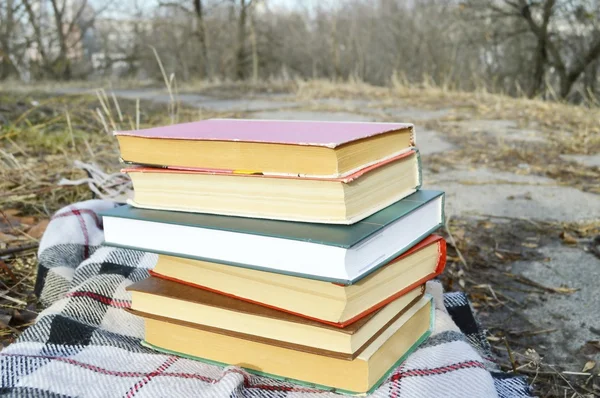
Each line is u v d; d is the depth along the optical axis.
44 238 1.57
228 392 0.92
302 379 1.00
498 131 4.28
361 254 0.93
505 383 1.13
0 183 2.30
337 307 0.94
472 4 11.79
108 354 1.10
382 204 1.04
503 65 12.94
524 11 11.53
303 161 0.95
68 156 2.81
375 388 0.98
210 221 1.01
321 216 0.96
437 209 1.15
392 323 1.05
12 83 10.08
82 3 16.56
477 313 1.69
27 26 15.43
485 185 2.87
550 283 1.86
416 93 6.91
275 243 0.94
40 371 1.00
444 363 1.05
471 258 2.04
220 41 14.02
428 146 3.78
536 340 1.56
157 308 1.11
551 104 5.72
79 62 17.11
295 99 6.49
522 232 2.26
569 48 12.04
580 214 2.44
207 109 5.51
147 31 15.85
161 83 9.91
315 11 13.98
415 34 12.94
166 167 1.08
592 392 1.35
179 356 1.11
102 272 1.43
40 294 1.45
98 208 1.73
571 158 3.41
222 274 1.07
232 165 1.01
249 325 1.02
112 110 4.89
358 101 6.20
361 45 13.74
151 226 1.06
